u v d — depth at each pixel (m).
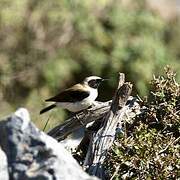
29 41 20.61
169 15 21.62
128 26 20.78
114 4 21.14
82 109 9.73
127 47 20.27
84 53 20.41
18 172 6.10
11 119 6.38
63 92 9.81
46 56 20.58
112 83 19.45
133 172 7.65
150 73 19.80
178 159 7.68
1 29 20.33
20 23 20.41
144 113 8.54
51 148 6.18
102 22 20.97
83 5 20.78
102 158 7.76
